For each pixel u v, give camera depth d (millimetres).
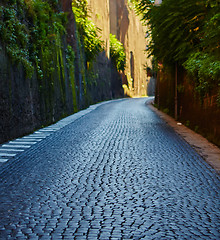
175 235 3527
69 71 22516
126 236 3486
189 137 10695
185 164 6926
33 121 12828
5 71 10203
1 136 9742
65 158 7531
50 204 4469
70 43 25766
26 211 4211
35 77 13555
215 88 9594
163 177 5891
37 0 14789
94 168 6555
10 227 3715
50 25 17203
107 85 53094
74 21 26531
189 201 4625
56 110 17094
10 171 6344
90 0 44469
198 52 11781
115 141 9961
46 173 6172
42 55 14922
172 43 12797
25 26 12523
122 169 6473
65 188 5219
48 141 10094
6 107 10164
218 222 3902
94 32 34250
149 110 25453
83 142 9820
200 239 3443
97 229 3658
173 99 18750
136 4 13695
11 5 11250
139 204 4480
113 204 4477
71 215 4070
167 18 11742
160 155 7859
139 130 12625
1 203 4523
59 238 3432
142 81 82938
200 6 11188
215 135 9531
